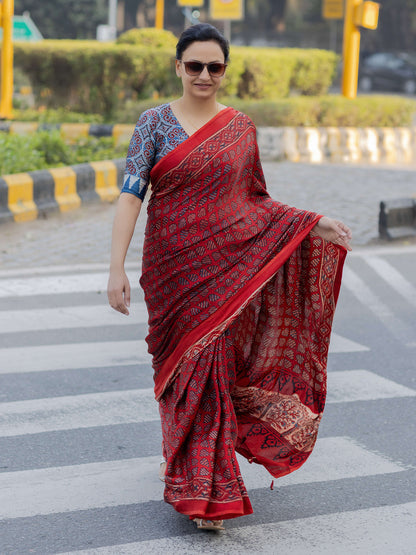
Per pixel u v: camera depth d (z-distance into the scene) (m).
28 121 17.30
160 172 3.50
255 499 3.99
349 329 6.85
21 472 4.24
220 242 3.52
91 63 18.25
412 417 5.08
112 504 3.91
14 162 11.41
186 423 3.50
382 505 3.94
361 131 16.03
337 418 5.04
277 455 3.78
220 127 3.50
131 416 5.01
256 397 3.77
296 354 3.78
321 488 4.11
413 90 36.62
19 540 3.57
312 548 3.53
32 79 18.91
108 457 4.44
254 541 3.58
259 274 3.54
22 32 23.77
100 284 7.98
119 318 7.06
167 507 3.89
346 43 17.27
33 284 7.89
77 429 4.80
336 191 12.40
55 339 6.47
